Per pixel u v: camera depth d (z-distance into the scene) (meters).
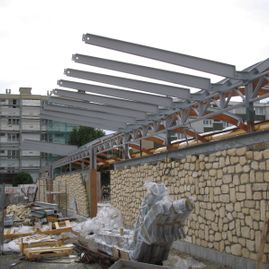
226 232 9.39
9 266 11.38
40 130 75.44
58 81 12.02
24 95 76.06
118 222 15.52
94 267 10.73
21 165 73.75
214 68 9.21
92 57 10.18
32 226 20.34
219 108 11.05
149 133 15.38
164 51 9.27
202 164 10.51
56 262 11.63
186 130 13.49
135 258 8.92
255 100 9.27
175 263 9.44
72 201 26.09
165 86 11.36
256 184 8.38
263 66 9.09
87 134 56.69
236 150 9.08
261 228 8.16
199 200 10.62
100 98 13.28
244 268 8.64
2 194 14.37
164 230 8.64
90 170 22.03
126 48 9.32
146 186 8.95
